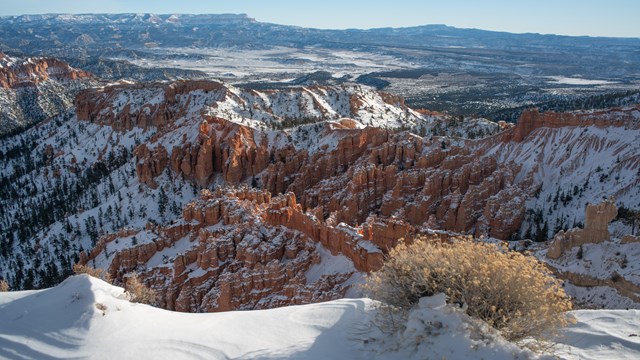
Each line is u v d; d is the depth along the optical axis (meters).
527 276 21.88
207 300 66.81
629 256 51.59
